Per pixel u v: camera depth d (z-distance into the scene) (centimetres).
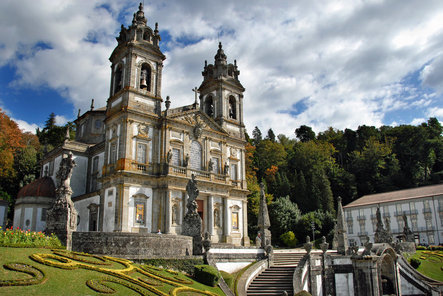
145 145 4638
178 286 2116
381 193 9038
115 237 2380
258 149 10862
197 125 5072
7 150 6938
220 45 6059
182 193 4672
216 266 2850
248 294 2842
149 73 4950
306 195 8488
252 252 3472
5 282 1433
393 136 11019
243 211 5469
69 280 1638
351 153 11062
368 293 3162
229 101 5909
